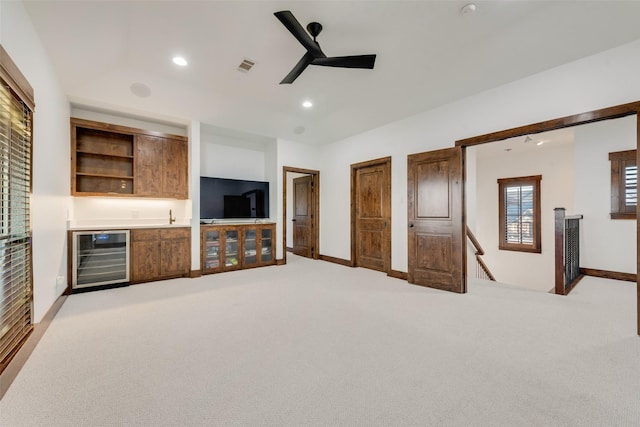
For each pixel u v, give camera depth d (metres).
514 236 6.68
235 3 2.25
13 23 1.90
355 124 4.90
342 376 1.77
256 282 4.12
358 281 4.21
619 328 2.47
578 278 4.23
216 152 5.27
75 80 3.25
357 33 2.59
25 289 2.11
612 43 2.53
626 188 4.14
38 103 2.42
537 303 3.18
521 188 6.56
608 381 1.70
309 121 5.04
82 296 3.39
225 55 3.03
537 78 3.04
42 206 2.52
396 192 4.52
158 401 1.52
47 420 1.37
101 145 4.06
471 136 3.59
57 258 3.02
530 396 1.57
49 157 2.74
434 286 3.82
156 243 4.10
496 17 2.38
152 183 4.25
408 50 2.87
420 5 2.24
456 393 1.60
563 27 2.43
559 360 1.95
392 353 2.05
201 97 3.99
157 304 3.12
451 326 2.54
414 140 4.28
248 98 4.11
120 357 1.97
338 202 5.66
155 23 2.51
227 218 5.01
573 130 4.85
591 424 1.35
